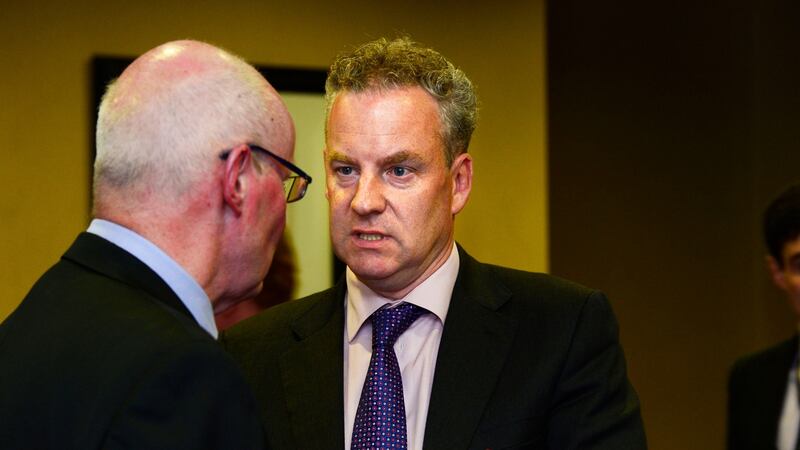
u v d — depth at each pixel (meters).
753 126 5.49
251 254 1.62
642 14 5.36
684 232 5.43
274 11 3.76
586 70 5.27
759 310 5.46
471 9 3.95
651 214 5.37
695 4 5.44
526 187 3.98
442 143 1.88
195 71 1.57
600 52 5.29
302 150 3.72
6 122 3.53
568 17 5.24
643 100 5.36
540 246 3.99
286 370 1.99
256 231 1.62
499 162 3.97
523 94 3.99
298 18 3.78
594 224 5.27
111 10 3.62
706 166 5.46
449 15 3.93
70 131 3.58
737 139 5.50
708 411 5.47
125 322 1.46
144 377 1.39
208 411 1.41
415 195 1.84
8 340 1.52
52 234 3.56
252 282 1.66
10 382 1.46
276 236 1.68
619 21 5.32
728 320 5.49
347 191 1.86
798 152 5.25
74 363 1.43
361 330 1.97
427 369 1.93
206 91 1.56
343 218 1.86
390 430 1.85
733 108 5.49
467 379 1.91
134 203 1.54
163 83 1.55
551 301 2.02
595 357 1.97
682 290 5.43
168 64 1.57
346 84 1.86
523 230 3.98
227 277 1.62
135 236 1.54
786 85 5.30
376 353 1.91
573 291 2.04
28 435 1.41
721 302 5.48
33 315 1.53
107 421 1.37
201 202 1.55
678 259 5.41
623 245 5.32
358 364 1.95
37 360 1.46
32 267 3.54
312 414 1.92
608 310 2.03
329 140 1.87
